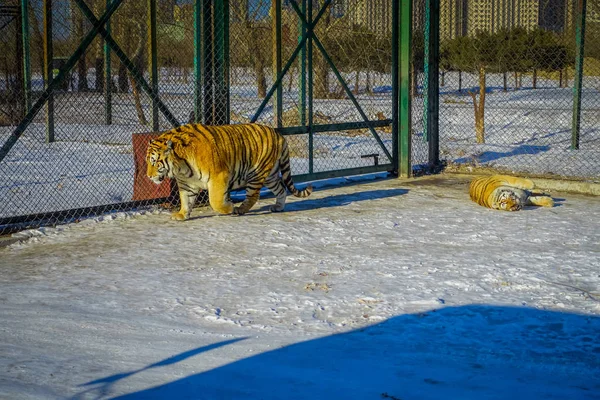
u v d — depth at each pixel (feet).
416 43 47.98
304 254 24.43
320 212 31.32
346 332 17.42
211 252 24.72
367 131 58.44
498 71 67.92
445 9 55.16
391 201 33.81
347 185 38.50
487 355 16.10
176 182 31.65
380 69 54.60
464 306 19.19
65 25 54.19
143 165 32.01
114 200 33.86
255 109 58.65
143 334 17.22
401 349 16.39
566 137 56.08
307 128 36.37
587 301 19.60
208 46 32.30
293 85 70.85
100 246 25.61
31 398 13.37
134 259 23.93
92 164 43.96
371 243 25.88
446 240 26.27
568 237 26.61
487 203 31.99
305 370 15.11
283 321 18.15
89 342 16.67
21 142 51.83
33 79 61.05
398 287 20.77
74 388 13.98
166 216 30.40
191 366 15.24
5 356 15.70
